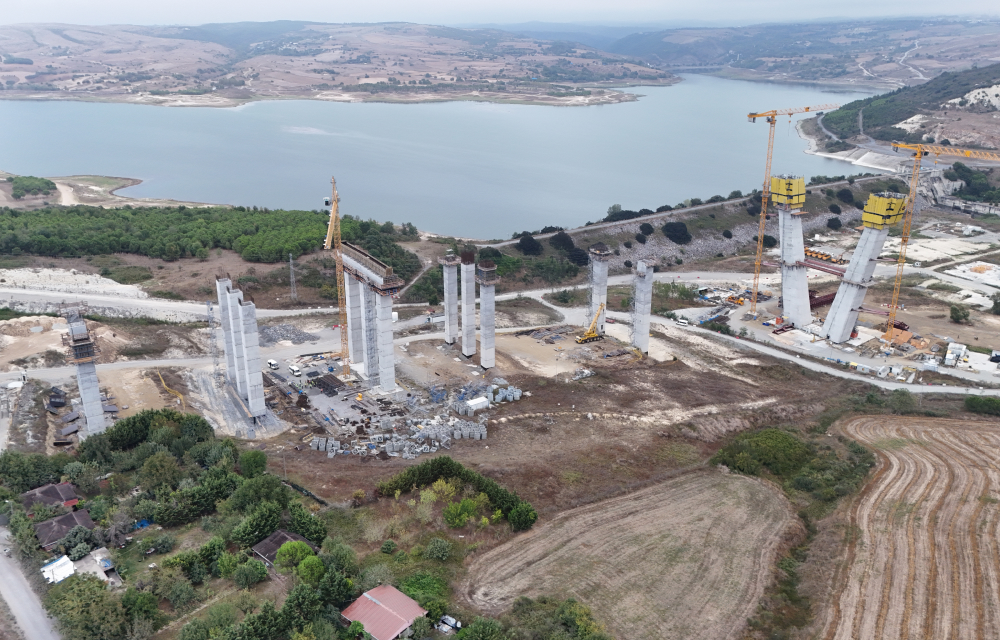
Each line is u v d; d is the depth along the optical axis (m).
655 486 126.38
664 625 93.00
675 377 181.12
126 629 82.44
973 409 163.50
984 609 95.69
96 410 129.12
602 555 106.00
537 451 138.12
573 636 87.75
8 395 146.25
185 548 99.44
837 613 95.56
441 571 99.12
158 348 179.75
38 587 89.44
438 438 142.50
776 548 110.31
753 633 92.44
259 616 83.19
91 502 107.38
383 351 162.38
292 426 149.75
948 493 124.25
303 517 103.88
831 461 136.50
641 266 187.75
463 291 184.75
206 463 123.00
